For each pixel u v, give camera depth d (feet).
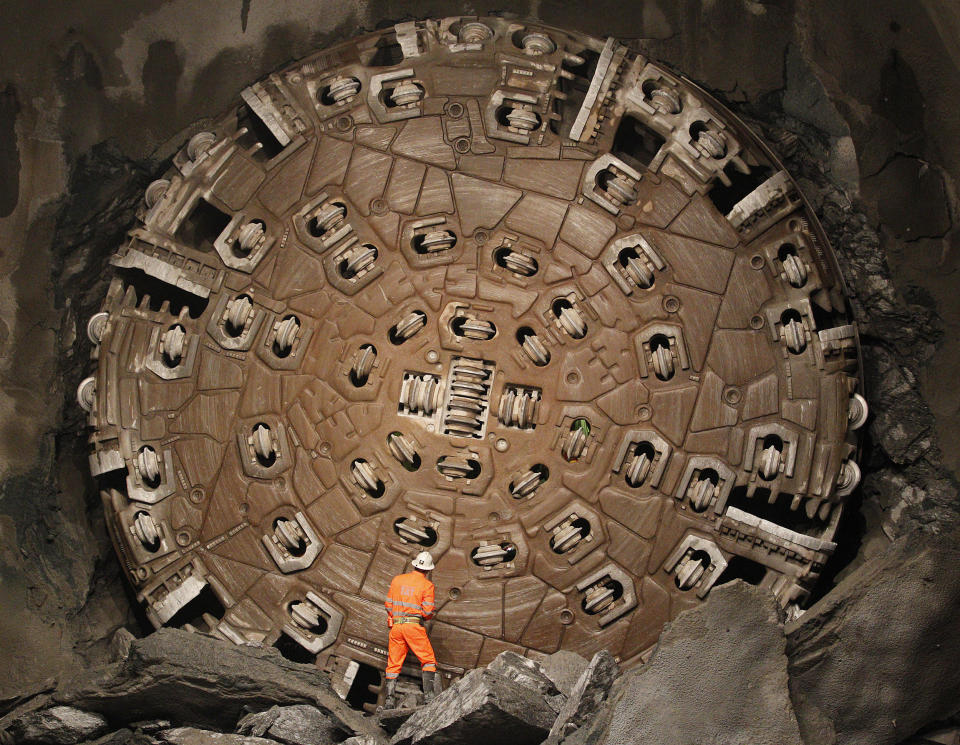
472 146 33.45
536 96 33.35
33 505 35.78
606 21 36.37
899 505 35.37
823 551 32.07
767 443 33.17
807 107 35.65
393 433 32.94
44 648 34.65
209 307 33.96
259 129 36.09
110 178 37.17
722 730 25.70
